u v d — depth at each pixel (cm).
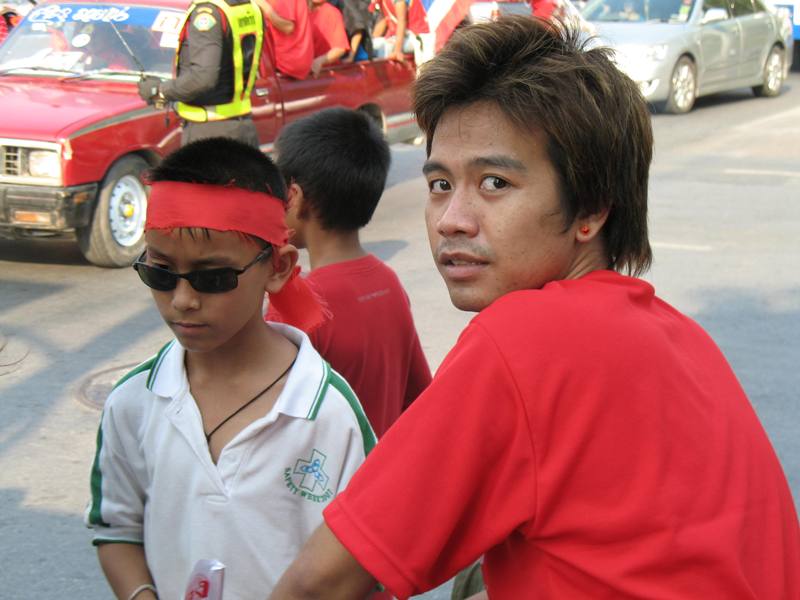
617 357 143
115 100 827
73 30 903
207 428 206
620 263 164
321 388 206
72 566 411
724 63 1698
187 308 200
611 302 150
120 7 910
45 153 765
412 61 1120
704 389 152
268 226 204
